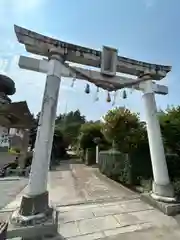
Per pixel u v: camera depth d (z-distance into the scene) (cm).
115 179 901
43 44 460
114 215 447
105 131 1048
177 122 677
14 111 839
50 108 430
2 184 813
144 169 720
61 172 1189
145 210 481
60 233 356
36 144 413
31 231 341
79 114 4766
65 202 549
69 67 482
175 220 422
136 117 962
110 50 529
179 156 674
